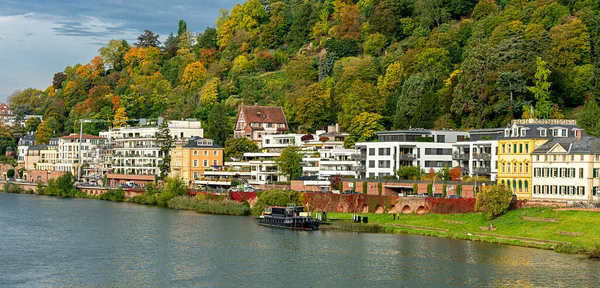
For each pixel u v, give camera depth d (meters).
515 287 129.25
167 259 156.00
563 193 184.88
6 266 149.75
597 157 179.38
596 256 150.38
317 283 134.62
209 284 134.38
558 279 133.38
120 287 132.62
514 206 182.38
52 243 176.62
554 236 164.12
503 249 160.75
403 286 131.88
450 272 140.75
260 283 134.88
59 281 137.12
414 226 192.38
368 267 146.38
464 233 178.12
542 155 190.25
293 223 197.75
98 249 168.00
